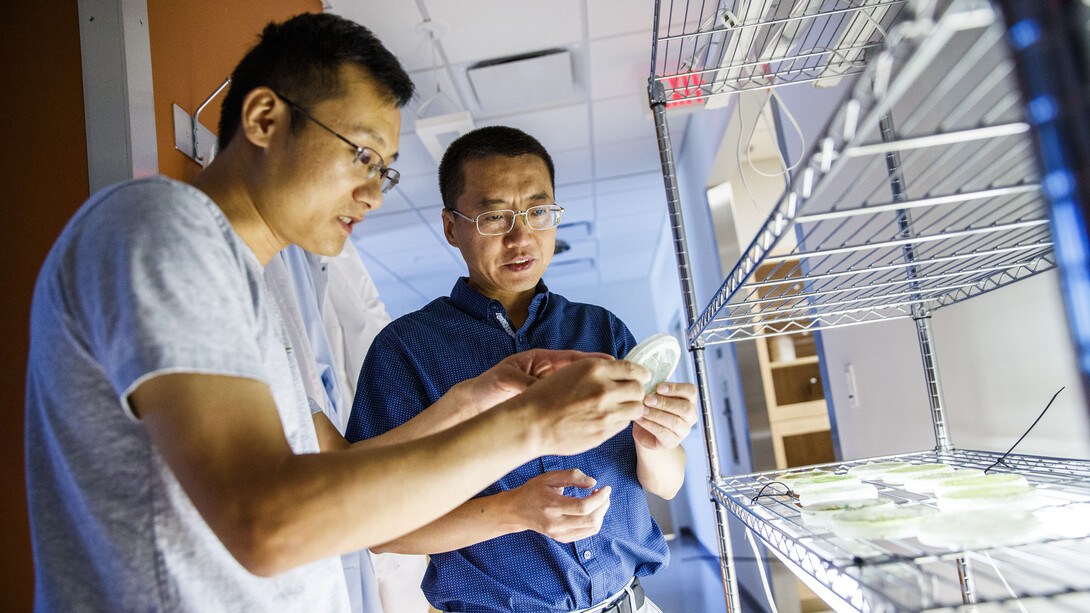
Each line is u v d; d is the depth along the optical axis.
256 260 0.77
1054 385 1.01
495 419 0.61
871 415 1.79
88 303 0.59
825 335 2.12
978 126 0.42
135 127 1.31
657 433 1.00
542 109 3.47
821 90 1.76
